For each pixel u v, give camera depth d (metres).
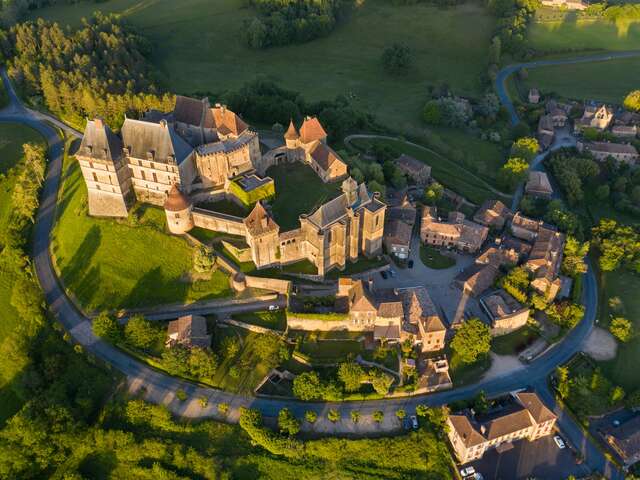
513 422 122.81
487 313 148.38
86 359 135.38
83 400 124.75
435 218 173.50
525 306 150.75
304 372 131.38
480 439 118.38
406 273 161.38
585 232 190.88
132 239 155.38
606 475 120.50
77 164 190.62
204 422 123.94
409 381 132.12
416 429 124.25
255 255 147.38
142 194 164.25
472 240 168.88
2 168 192.12
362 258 161.50
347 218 149.00
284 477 117.31
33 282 148.62
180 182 156.25
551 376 138.38
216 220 154.62
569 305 152.25
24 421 117.81
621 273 176.00
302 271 151.62
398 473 118.19
